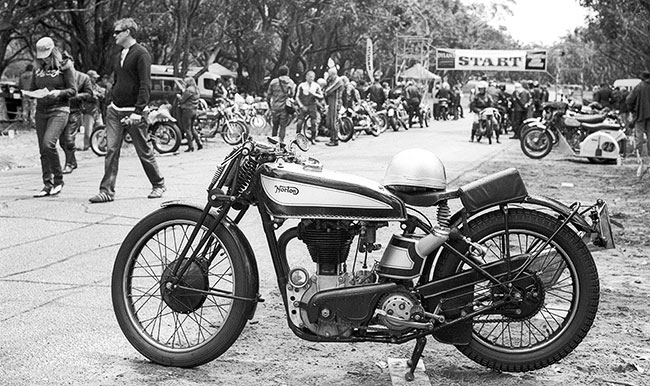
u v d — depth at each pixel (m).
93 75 21.53
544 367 4.80
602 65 70.62
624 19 30.80
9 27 26.42
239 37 41.50
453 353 5.23
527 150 20.16
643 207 11.78
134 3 31.70
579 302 4.68
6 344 5.27
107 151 11.11
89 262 7.62
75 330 5.58
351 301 4.49
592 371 4.93
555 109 20.02
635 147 20.70
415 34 55.00
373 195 4.50
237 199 4.71
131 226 9.41
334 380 4.70
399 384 4.61
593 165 18.75
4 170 15.97
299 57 44.69
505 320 4.67
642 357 5.19
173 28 37.66
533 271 4.61
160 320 5.23
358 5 42.97
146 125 11.23
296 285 4.56
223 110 23.39
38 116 11.68
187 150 20.14
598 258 8.21
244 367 4.89
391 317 4.49
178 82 30.86
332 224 4.55
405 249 4.54
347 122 25.02
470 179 14.80
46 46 11.38
